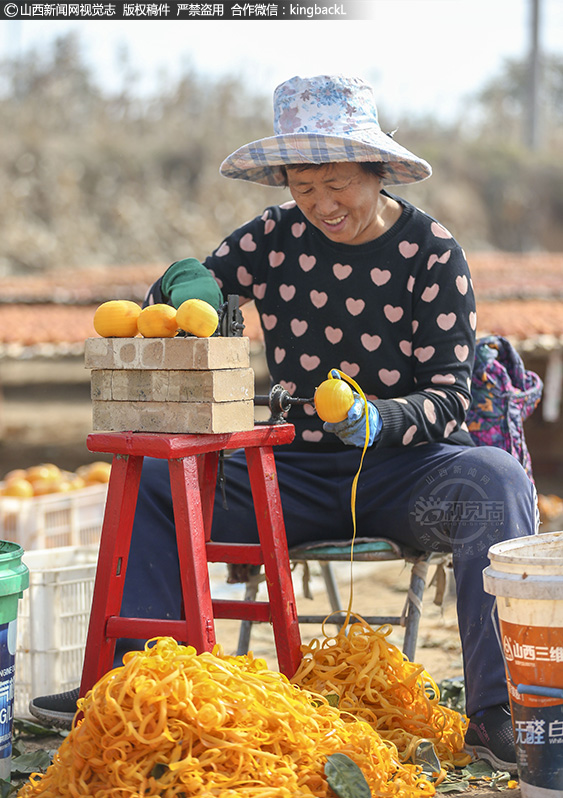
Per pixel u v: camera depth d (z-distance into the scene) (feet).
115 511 10.11
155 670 8.71
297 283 12.67
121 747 8.40
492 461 10.93
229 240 13.19
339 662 10.77
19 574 9.77
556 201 128.16
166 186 109.60
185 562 9.72
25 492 21.53
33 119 112.88
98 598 10.21
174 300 11.10
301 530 12.18
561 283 42.24
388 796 8.93
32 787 9.11
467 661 10.64
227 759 8.46
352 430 10.44
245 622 12.97
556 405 32.78
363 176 11.49
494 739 10.19
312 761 8.76
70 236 100.42
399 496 11.66
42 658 13.26
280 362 12.94
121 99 119.55
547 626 8.77
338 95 11.66
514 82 163.12
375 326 12.34
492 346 13.83
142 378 9.83
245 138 116.37
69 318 37.99
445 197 123.85
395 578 22.15
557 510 24.20
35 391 60.23
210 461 11.53
